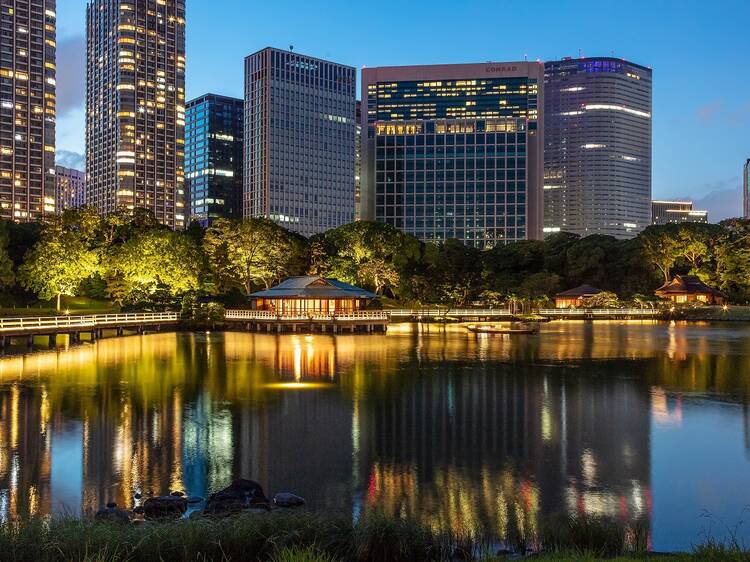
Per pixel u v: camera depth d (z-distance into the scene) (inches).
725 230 5826.8
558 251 6146.7
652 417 1306.6
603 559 519.5
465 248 5994.1
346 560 535.5
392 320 4224.9
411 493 851.4
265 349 2541.8
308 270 4963.1
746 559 488.1
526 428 1205.1
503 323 4141.2
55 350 2438.5
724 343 2876.5
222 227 4480.8
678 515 785.6
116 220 4160.9
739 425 1238.9
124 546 510.9
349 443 1093.8
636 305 5118.1
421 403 1438.2
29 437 1113.4
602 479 914.1
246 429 1184.8
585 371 1955.0
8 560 492.4
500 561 539.5
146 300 3668.8
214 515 623.2
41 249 3572.8
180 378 1758.1
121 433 1147.3
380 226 5157.5
